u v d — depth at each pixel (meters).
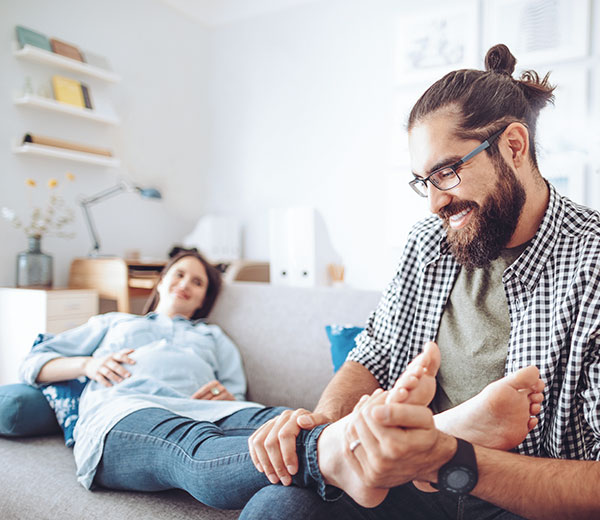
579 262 0.85
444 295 1.04
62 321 2.28
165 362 1.47
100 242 3.06
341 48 3.35
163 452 0.99
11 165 2.56
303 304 1.70
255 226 3.70
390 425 0.62
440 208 0.91
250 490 0.82
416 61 3.08
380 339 1.13
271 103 3.62
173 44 3.58
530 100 0.94
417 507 0.85
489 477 0.67
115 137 3.15
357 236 3.31
